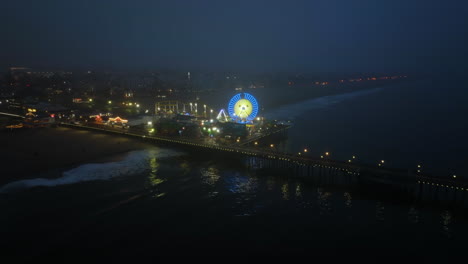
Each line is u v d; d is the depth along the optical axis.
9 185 80.31
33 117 164.50
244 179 88.69
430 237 59.19
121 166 97.44
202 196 76.56
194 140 120.69
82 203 71.19
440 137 148.00
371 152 122.31
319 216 67.00
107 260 51.47
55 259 51.38
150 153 111.56
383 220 65.38
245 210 69.50
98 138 131.00
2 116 177.50
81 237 57.53
